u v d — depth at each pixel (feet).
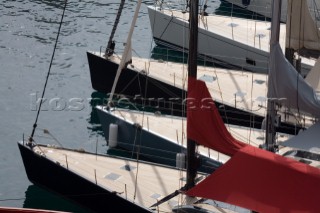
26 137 436.35
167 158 405.80
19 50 537.24
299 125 389.19
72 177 366.22
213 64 511.81
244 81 461.37
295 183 282.56
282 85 307.37
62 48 541.34
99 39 557.33
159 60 483.92
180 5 599.98
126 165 371.35
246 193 288.30
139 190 352.49
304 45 419.54
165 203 340.80
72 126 452.35
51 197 379.96
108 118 427.33
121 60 442.50
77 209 371.97
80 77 506.07
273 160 288.92
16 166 410.52
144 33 572.92
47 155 376.89
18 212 296.30
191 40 325.83
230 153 302.45
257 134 400.06
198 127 306.76
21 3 601.21
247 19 548.72
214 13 605.73
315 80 387.75
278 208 281.54
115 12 598.75
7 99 475.72
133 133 416.67
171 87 457.68
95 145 434.30
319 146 314.14
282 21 560.20
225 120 434.71
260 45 513.45
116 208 352.69
